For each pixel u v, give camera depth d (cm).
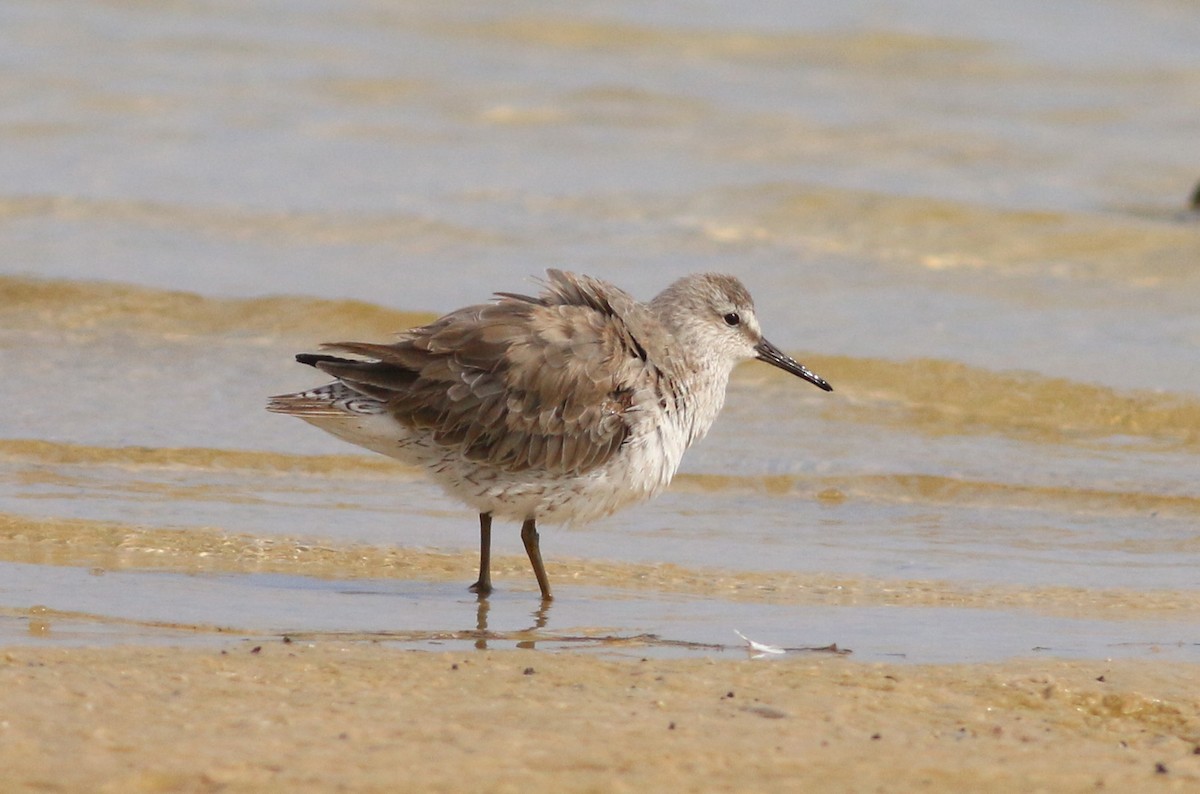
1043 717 890
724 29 3569
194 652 952
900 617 1111
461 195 2436
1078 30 3678
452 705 867
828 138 2822
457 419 1130
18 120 2731
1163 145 2844
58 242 2161
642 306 1220
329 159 2612
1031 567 1261
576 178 2539
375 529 1318
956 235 2289
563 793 740
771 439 1606
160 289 1991
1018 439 1622
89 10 3488
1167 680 951
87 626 1018
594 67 3281
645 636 1049
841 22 3672
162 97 2916
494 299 1384
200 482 1422
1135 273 2150
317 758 773
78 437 1518
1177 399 1703
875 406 1706
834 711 883
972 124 2947
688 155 2688
